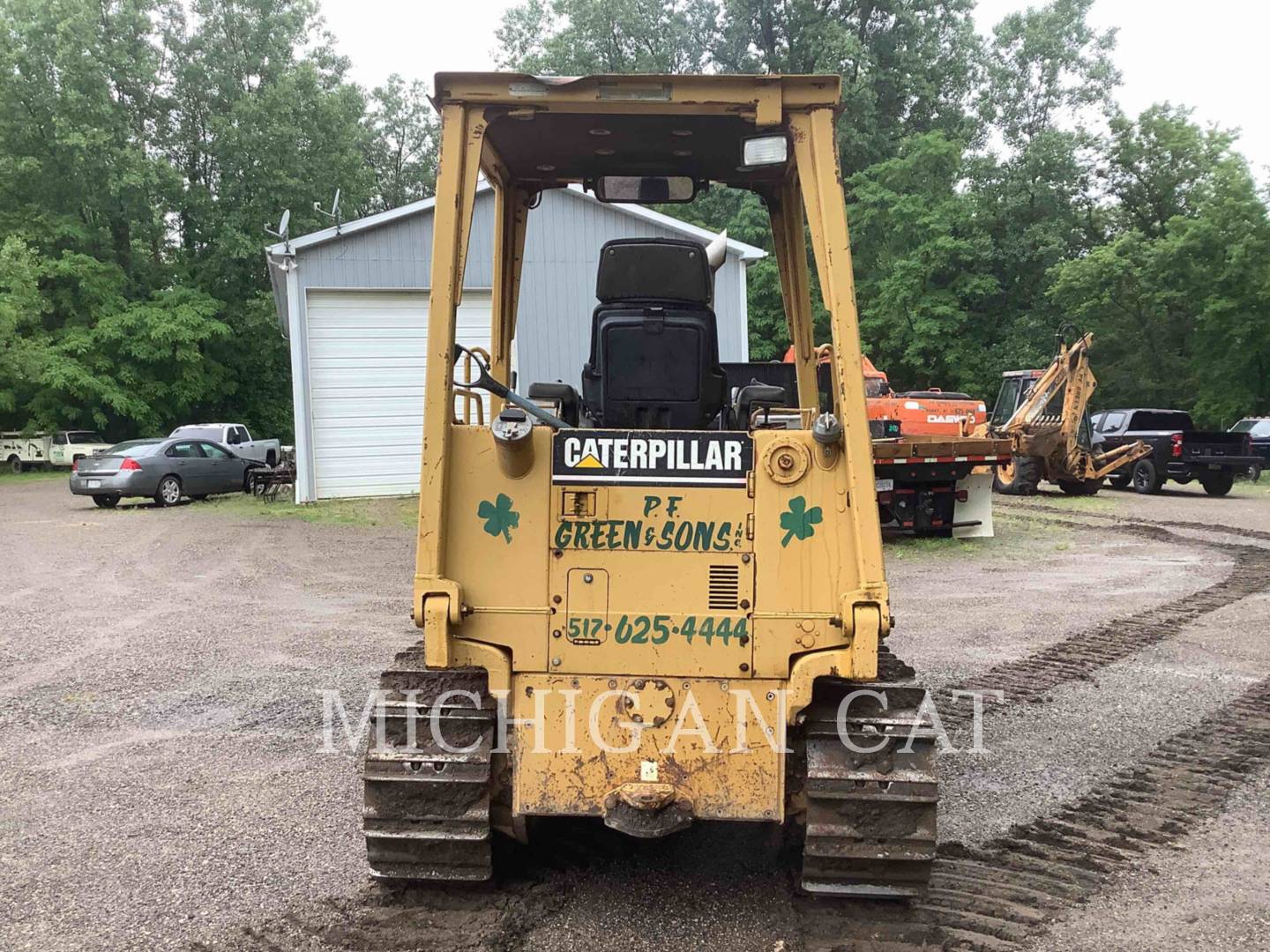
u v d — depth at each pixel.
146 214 38.06
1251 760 5.34
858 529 3.37
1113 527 15.31
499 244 4.77
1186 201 35.25
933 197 37.47
